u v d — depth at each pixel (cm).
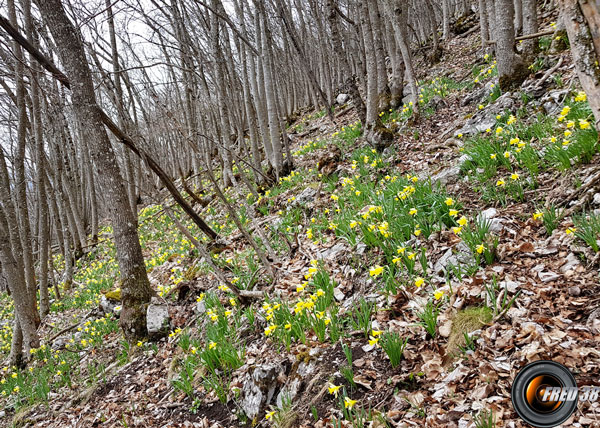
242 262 629
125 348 587
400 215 445
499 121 614
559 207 366
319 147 1090
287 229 652
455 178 506
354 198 590
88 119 572
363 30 808
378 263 420
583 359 228
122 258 603
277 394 330
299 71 2345
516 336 263
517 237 355
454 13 2447
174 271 732
